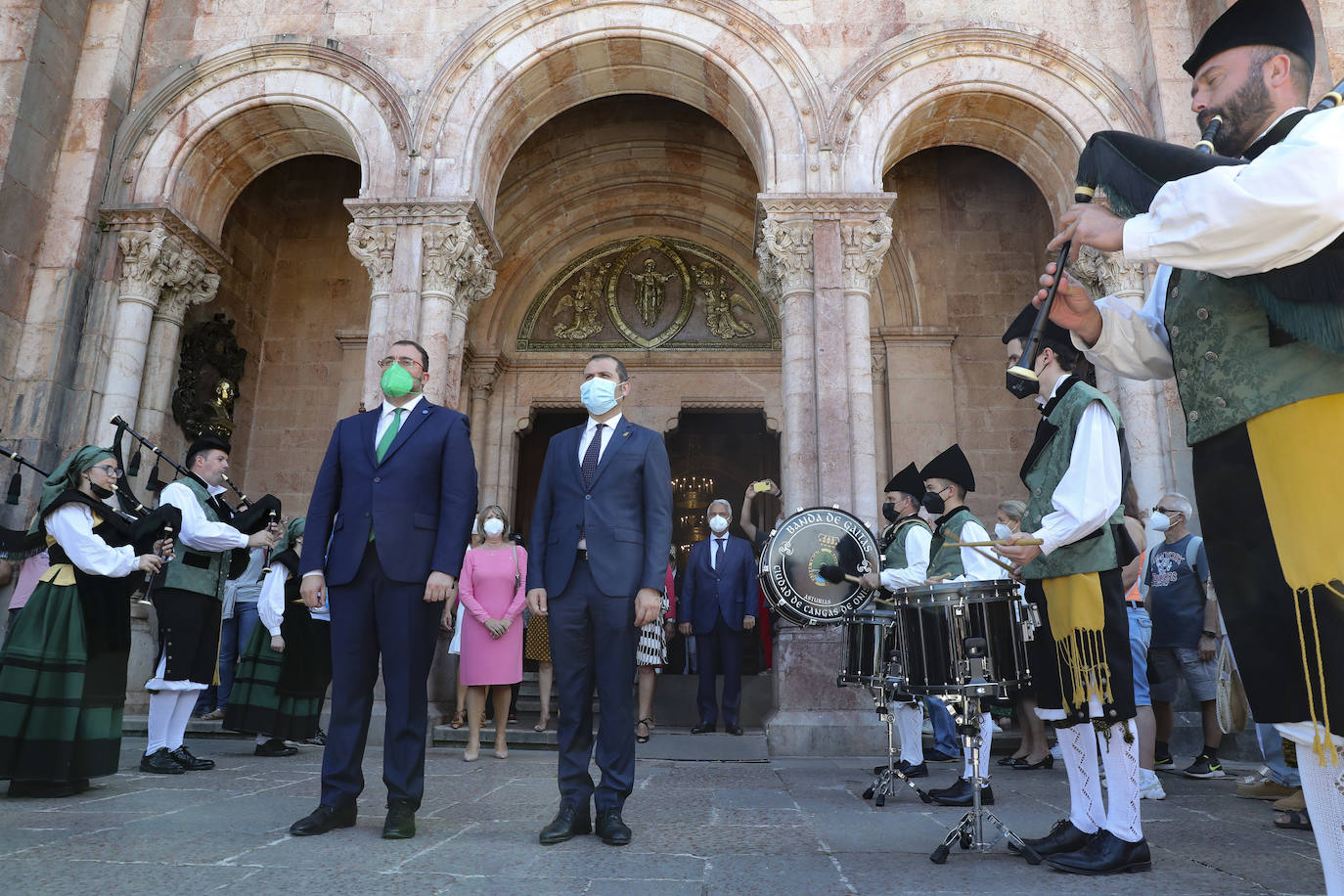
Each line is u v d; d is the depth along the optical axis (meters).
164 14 11.98
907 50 10.98
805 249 10.35
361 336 15.17
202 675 6.35
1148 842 4.03
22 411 10.25
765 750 8.48
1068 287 2.74
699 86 11.65
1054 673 3.59
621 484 4.36
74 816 4.27
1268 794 5.60
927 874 3.28
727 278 16.08
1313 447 1.84
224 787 5.38
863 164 10.66
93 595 5.04
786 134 10.80
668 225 16.11
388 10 11.62
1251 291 1.95
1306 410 1.86
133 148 11.41
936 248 14.89
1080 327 2.81
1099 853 3.38
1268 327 1.97
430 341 10.33
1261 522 1.90
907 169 15.23
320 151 12.30
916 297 14.61
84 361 10.74
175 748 6.28
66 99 11.26
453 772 6.41
